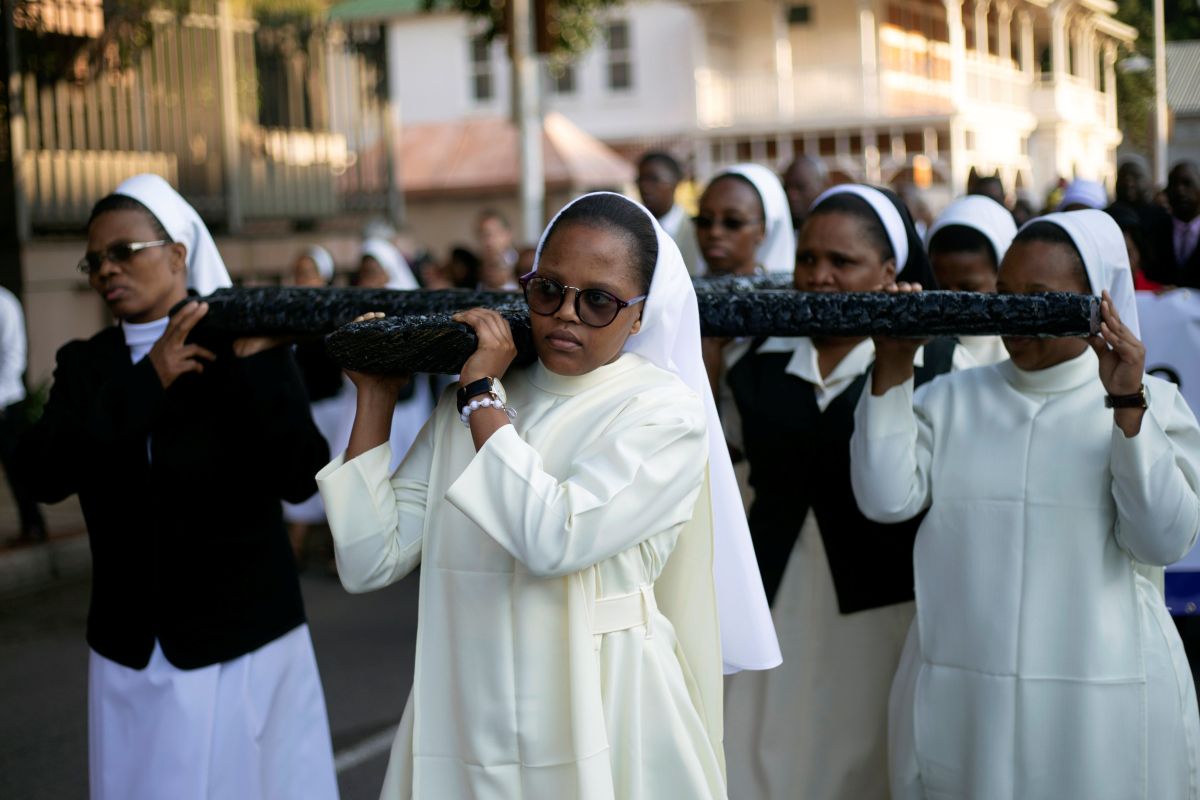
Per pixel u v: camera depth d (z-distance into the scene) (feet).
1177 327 19.63
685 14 107.34
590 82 110.01
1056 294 10.11
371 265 29.91
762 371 13.41
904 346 11.07
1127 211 20.49
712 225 17.13
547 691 8.57
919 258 13.69
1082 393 11.02
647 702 8.77
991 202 15.49
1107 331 10.11
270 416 12.29
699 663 9.26
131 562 12.19
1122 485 10.37
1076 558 10.76
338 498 9.09
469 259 34.81
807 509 12.96
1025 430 11.04
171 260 12.76
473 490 8.34
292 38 46.55
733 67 111.75
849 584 12.82
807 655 12.96
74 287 39.99
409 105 109.40
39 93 39.14
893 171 108.37
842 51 109.19
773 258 17.52
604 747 8.48
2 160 38.78
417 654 8.93
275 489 12.48
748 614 9.77
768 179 17.38
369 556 9.14
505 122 77.71
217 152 43.88
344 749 18.58
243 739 12.32
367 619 25.14
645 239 8.72
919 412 11.59
